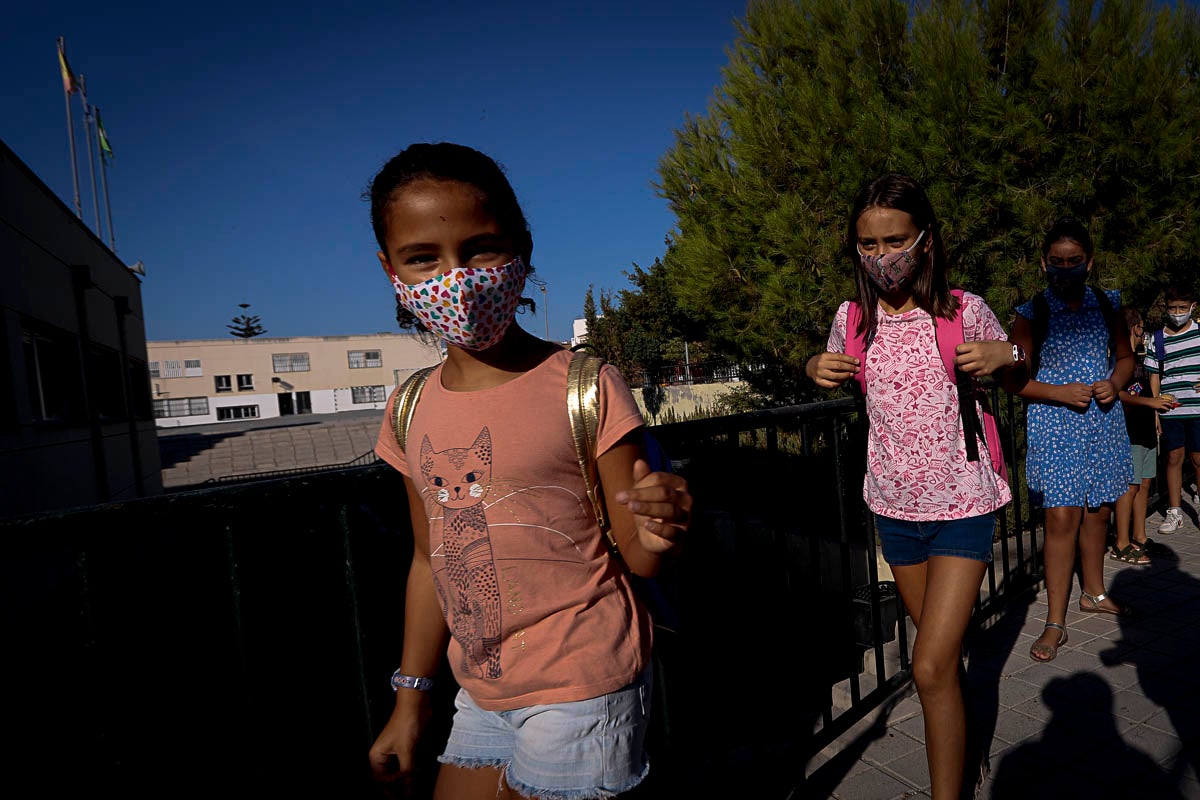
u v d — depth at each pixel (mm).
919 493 2123
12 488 9664
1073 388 3221
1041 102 6594
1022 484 5188
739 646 3119
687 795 2352
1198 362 5277
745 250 8148
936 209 6672
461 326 1229
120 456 16719
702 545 2643
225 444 32156
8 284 10000
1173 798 2230
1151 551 4785
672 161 9016
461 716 1352
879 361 2213
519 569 1209
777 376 9398
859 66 7691
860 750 2641
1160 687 2877
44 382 11711
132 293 19969
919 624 2256
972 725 2072
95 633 1351
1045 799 2271
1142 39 6477
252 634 1584
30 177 11156
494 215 1242
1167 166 6246
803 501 2748
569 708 1192
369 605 1688
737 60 8453
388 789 1518
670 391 19984
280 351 56344
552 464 1206
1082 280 3357
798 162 7562
